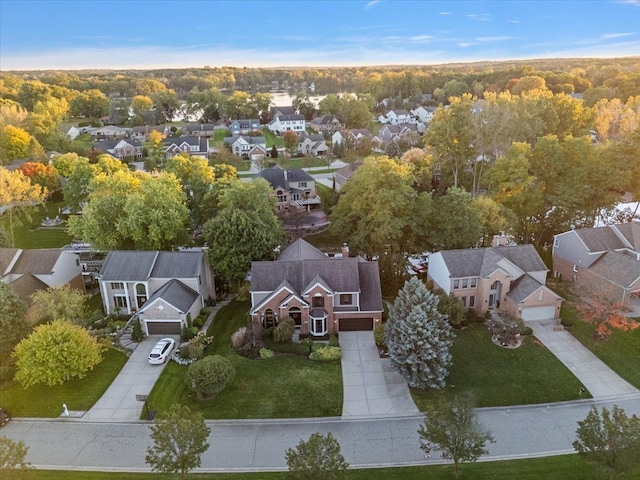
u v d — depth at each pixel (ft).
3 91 626.64
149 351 143.33
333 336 149.07
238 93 622.95
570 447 106.22
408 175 189.67
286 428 112.98
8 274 168.45
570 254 186.60
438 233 183.42
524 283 158.92
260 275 154.51
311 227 249.14
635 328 149.59
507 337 145.07
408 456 104.01
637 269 160.35
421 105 626.64
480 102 267.80
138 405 120.88
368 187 184.03
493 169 212.02
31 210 270.67
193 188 227.61
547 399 122.52
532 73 588.91
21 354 124.47
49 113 488.85
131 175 211.41
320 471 78.84
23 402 122.11
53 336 124.06
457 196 180.45
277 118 533.96
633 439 81.61
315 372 132.67
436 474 98.63
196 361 128.26
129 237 185.06
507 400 122.31
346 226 193.98
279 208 270.46
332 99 589.73
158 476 98.78
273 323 152.35
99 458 104.01
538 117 276.62
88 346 128.06
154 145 408.26
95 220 179.63
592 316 151.74
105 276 161.68
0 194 215.51
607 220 224.74
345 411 118.21
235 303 175.63
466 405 93.40
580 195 199.00
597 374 131.54
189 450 87.81
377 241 180.86
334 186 312.71
